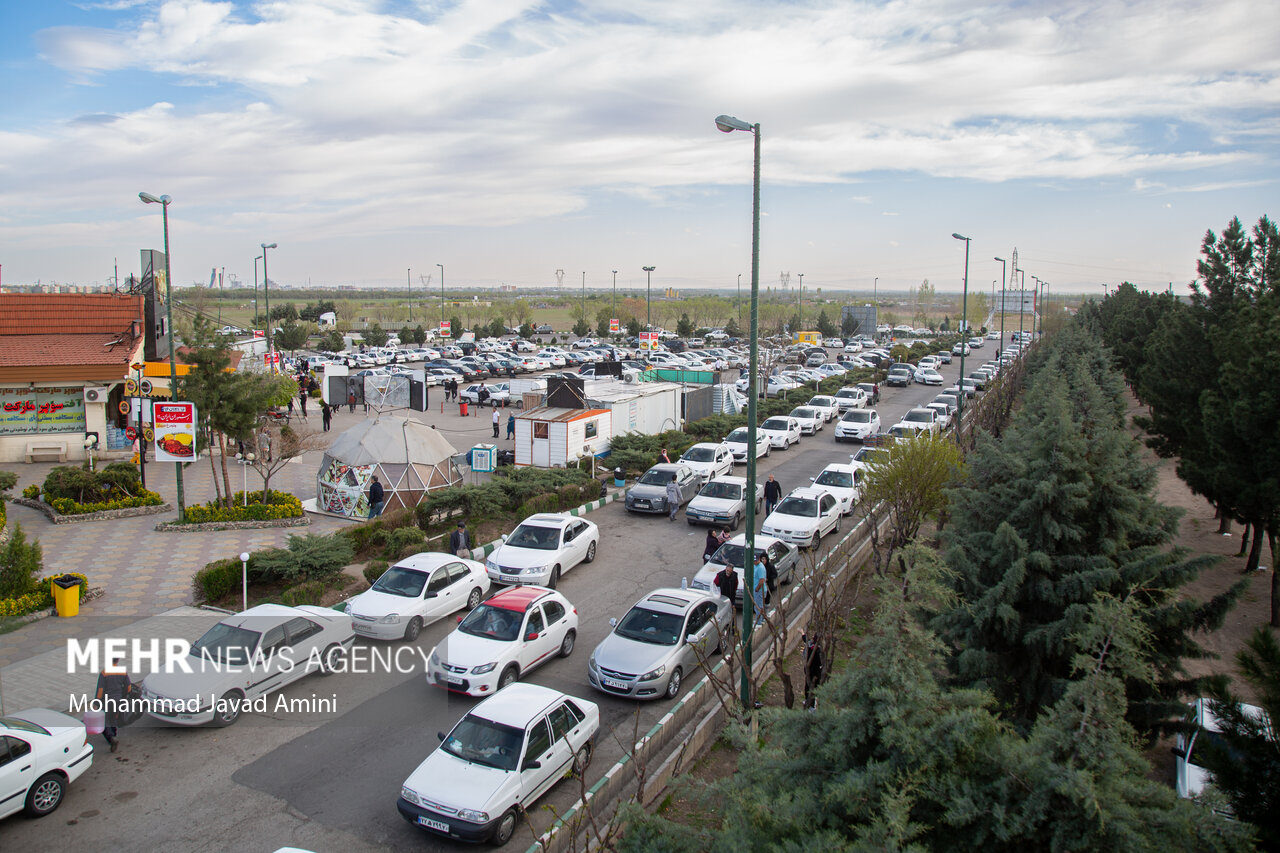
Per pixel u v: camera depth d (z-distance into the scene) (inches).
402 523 864.9
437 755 398.6
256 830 383.6
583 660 592.1
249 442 1013.8
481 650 525.7
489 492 943.7
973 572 428.5
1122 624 246.2
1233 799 222.7
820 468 1307.8
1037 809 214.8
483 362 2568.9
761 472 1270.9
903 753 226.4
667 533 928.9
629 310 5728.3
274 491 968.9
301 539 722.8
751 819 238.2
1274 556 638.5
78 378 1209.4
